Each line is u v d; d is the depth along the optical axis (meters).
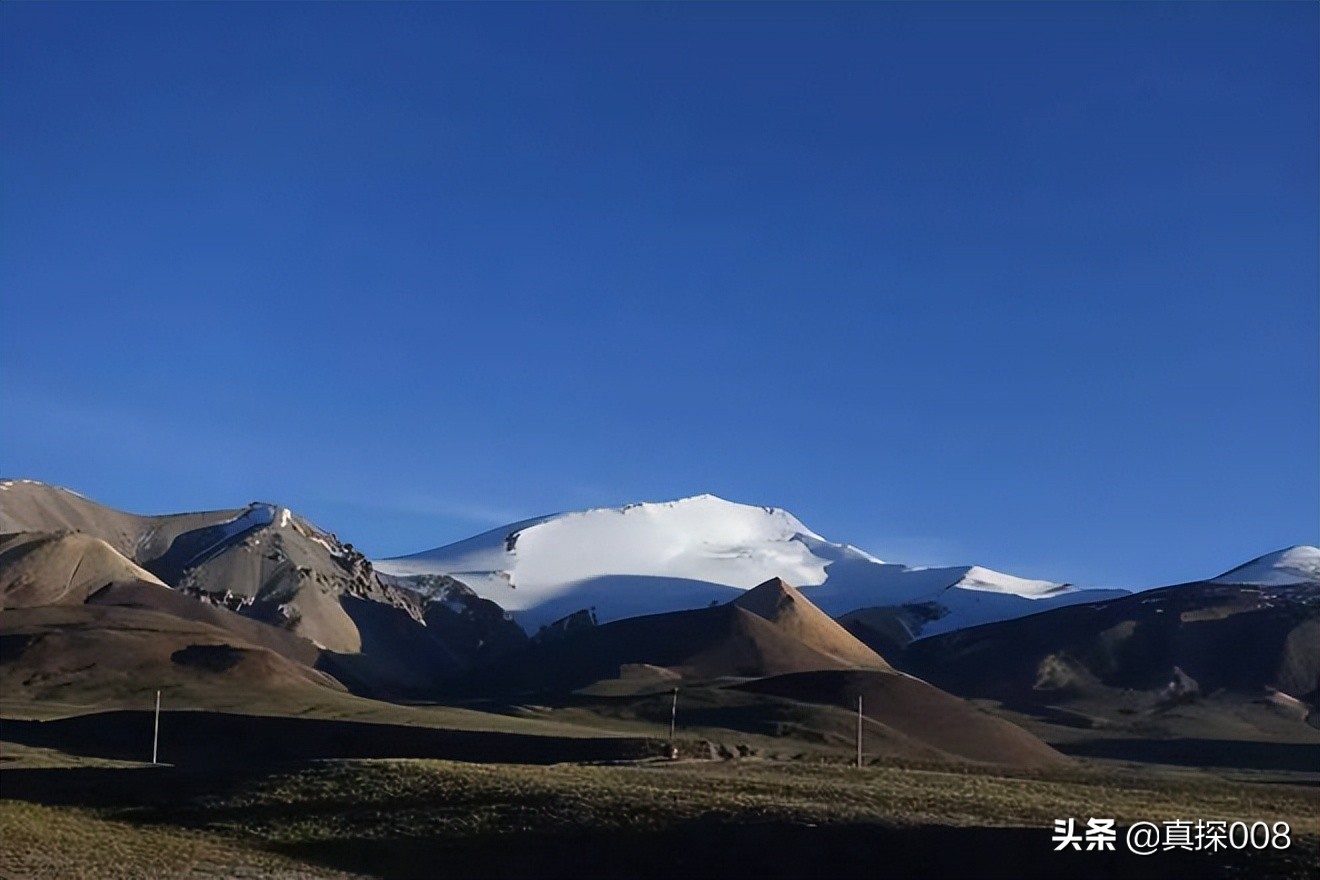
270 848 50.31
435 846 48.38
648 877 43.28
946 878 39.59
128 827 54.69
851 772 66.12
